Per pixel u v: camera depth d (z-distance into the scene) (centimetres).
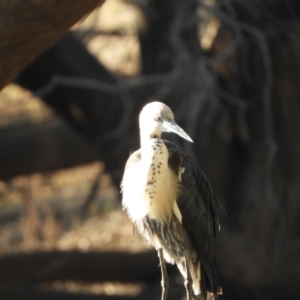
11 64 825
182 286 1556
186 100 1328
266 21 1373
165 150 753
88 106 1458
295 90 1447
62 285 1756
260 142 1496
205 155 1466
